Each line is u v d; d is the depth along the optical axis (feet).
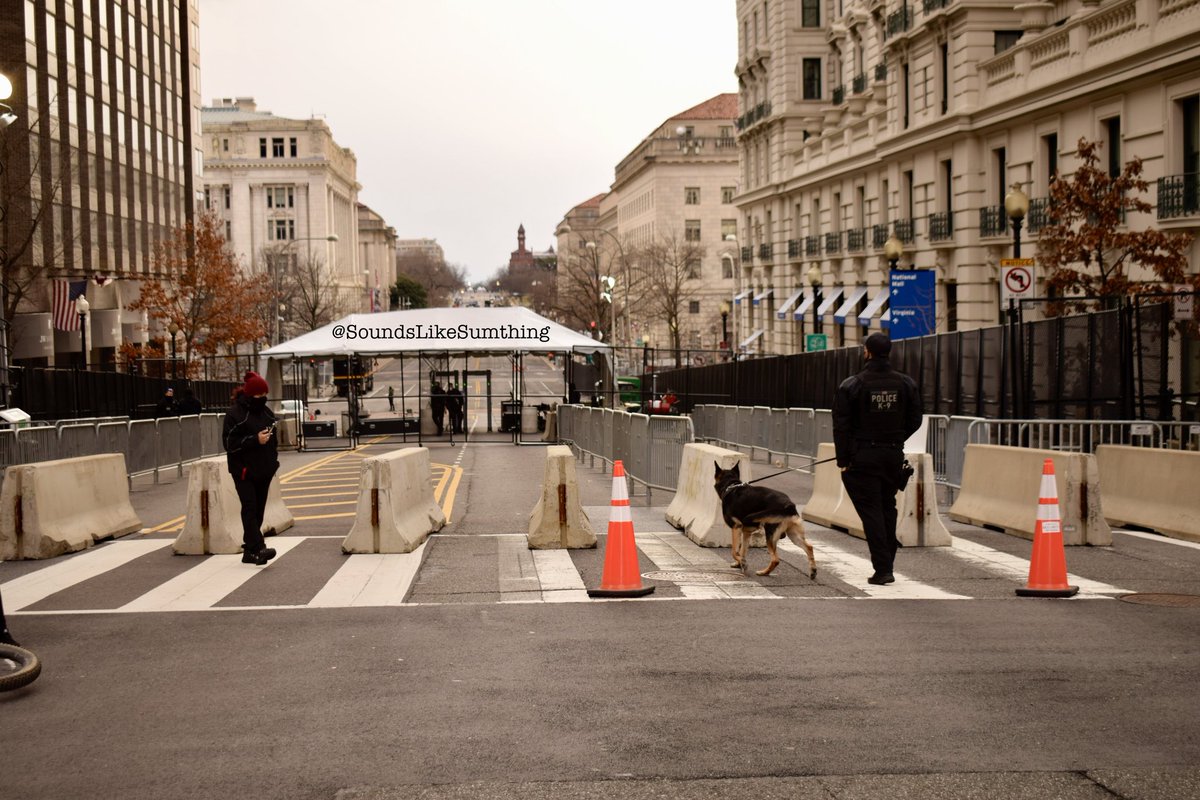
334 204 480.64
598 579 35.96
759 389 124.47
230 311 188.85
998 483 46.70
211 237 192.95
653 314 309.83
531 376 294.87
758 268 226.58
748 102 230.89
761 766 19.01
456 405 139.95
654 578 36.19
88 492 45.70
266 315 253.03
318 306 334.44
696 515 45.37
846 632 28.32
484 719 21.58
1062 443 53.67
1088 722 21.16
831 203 182.50
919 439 58.54
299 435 114.52
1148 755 19.45
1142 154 97.25
